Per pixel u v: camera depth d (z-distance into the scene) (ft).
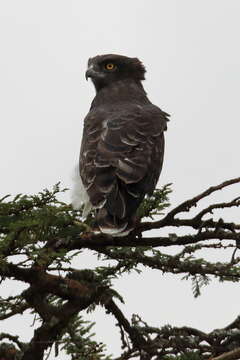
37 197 28.32
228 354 28.99
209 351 34.45
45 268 31.60
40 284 32.37
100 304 34.17
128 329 34.88
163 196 34.60
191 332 35.22
